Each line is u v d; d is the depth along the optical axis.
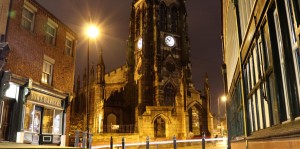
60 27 23.28
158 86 67.25
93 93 73.50
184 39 77.56
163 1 79.06
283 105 3.93
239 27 7.87
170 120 49.78
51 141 21.20
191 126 63.47
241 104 8.60
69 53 25.11
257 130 6.07
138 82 70.06
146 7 77.44
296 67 3.36
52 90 21.30
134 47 79.94
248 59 6.78
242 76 7.62
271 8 4.10
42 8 20.95
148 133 47.81
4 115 16.94
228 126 16.80
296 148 3.18
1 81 16.12
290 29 3.45
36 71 19.75
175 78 71.12
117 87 78.81
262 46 4.77
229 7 10.46
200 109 66.25
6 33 17.06
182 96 53.19
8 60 17.00
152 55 72.31
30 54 19.19
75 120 48.09
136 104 69.31
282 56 3.86
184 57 75.38
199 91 70.56
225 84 17.34
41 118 20.34
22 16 18.95
